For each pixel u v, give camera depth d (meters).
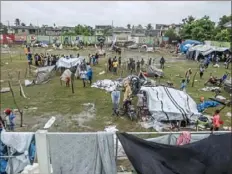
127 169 9.09
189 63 40.66
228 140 6.38
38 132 6.26
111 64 30.34
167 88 17.09
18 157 6.65
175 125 15.11
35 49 52.97
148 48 57.03
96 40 67.44
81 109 17.47
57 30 104.12
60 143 6.30
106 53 50.25
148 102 15.95
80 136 6.29
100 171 6.48
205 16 64.94
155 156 6.09
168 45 68.56
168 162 6.07
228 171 6.21
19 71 29.06
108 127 14.53
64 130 14.10
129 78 22.83
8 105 17.66
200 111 17.47
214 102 18.17
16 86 22.61
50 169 6.51
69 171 6.42
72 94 20.75
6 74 27.45
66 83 23.09
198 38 61.50
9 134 6.48
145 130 14.48
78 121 15.42
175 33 77.69
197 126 14.84
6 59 37.75
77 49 54.84
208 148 6.26
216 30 62.38
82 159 6.39
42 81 24.02
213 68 36.66
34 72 28.33
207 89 23.88
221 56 43.84
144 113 16.17
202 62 39.78
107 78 26.86
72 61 27.81
